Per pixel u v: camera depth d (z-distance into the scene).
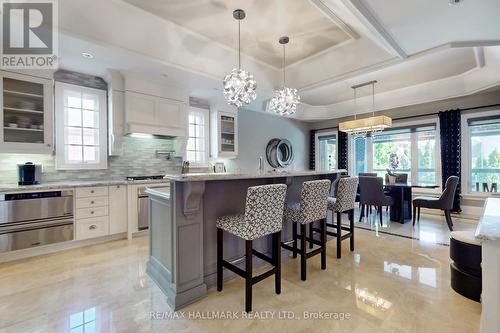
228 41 3.30
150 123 3.88
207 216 2.24
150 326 1.72
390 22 2.41
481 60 3.68
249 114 6.08
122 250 3.17
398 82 4.85
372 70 3.67
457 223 4.46
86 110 3.73
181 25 2.92
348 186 2.95
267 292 2.17
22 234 2.87
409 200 4.78
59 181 3.51
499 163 4.67
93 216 3.37
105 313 1.86
